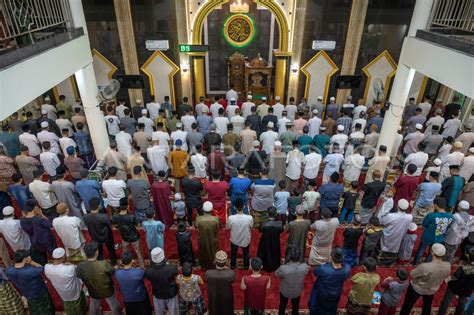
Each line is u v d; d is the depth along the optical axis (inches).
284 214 242.2
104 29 390.6
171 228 262.7
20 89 199.2
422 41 262.8
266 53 513.7
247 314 183.8
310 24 397.1
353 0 383.2
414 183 253.1
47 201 237.0
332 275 167.8
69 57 264.4
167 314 191.0
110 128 363.3
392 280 174.2
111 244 222.2
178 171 283.9
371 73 422.9
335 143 277.6
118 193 241.3
